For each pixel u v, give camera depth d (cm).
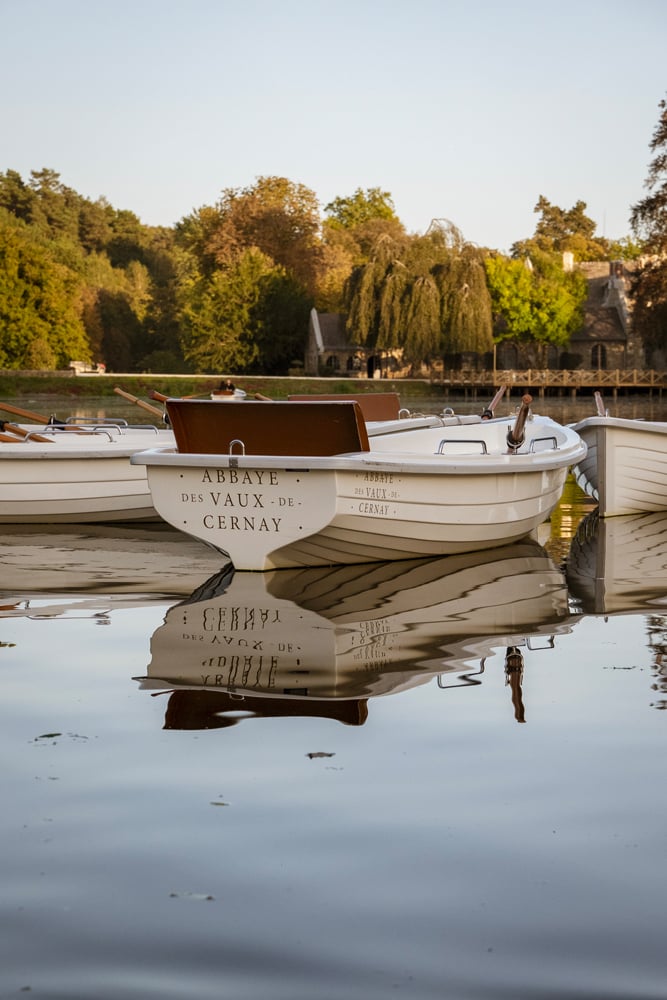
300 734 388
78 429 1213
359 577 740
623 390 6131
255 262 6612
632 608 624
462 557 838
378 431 1116
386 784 340
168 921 258
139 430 1231
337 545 766
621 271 7000
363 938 250
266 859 289
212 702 429
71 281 6781
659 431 1045
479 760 361
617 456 1052
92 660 498
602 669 479
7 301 6175
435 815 317
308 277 7431
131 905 266
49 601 647
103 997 228
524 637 546
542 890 272
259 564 748
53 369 6216
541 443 1087
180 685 454
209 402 789
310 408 777
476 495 830
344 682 456
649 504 1093
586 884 275
